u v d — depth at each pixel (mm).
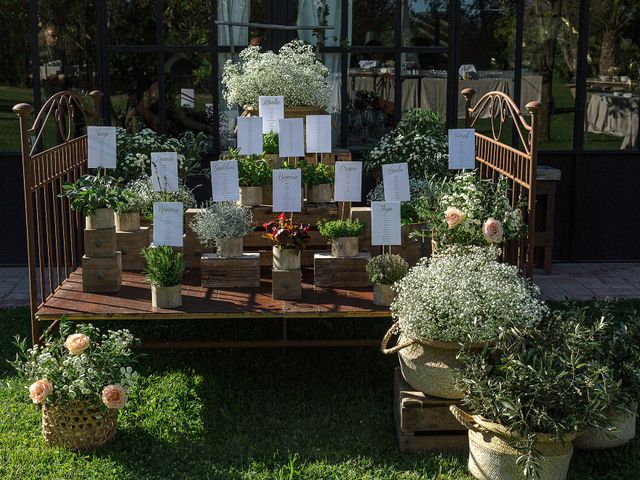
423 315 3857
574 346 3764
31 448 3936
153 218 4809
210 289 4762
